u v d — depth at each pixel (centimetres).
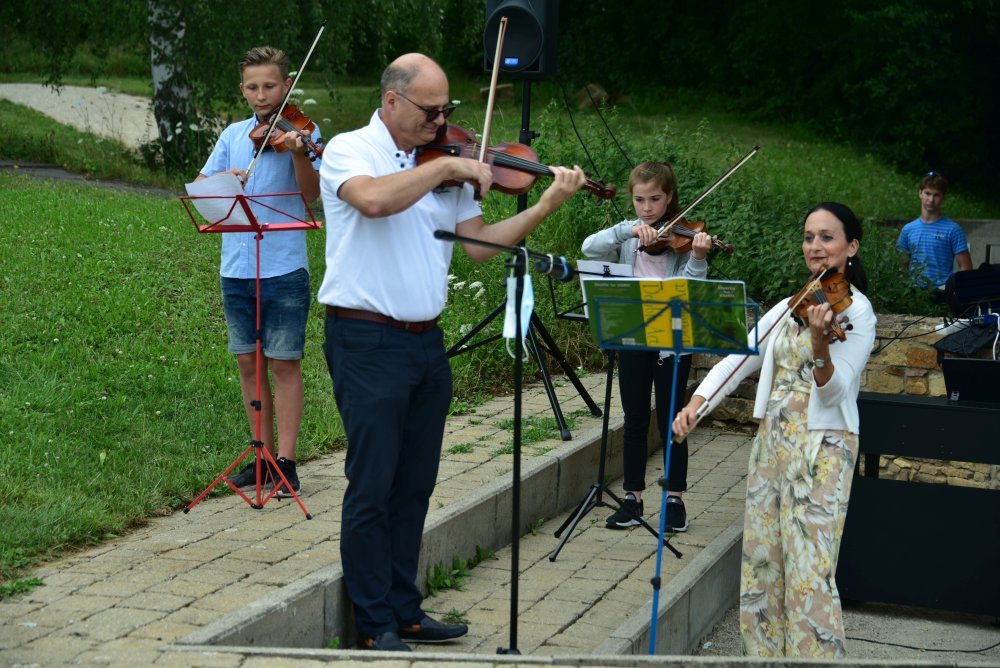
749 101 2594
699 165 1027
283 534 446
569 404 709
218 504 488
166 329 697
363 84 2592
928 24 2344
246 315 504
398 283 368
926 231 943
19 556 400
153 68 1408
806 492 417
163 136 1402
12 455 480
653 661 326
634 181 539
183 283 782
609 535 552
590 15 2897
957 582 545
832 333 399
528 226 389
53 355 611
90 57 2475
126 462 501
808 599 416
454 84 2712
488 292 855
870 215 1644
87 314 682
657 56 2809
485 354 759
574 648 408
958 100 2394
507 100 2472
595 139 1063
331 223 374
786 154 2097
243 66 495
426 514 438
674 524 556
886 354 793
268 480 508
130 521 454
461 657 324
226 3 1344
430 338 381
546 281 842
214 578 393
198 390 611
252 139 492
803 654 418
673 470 554
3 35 1589
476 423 653
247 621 348
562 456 584
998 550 540
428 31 1569
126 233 878
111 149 1465
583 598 462
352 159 362
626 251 549
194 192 452
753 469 435
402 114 368
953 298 784
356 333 370
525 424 648
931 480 809
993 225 1453
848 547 560
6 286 707
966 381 547
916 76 2359
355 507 376
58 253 789
